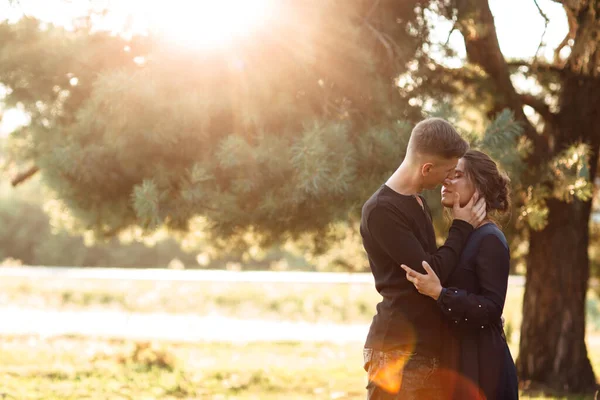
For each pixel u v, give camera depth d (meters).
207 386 8.34
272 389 8.35
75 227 8.24
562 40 7.04
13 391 7.10
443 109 6.47
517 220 7.50
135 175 6.67
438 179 3.39
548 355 8.97
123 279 20.91
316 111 6.60
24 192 35.84
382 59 6.93
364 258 9.86
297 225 6.52
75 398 7.09
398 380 3.35
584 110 8.65
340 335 14.08
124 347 10.95
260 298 18.88
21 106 7.35
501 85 7.79
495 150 6.41
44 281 20.52
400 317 3.37
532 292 9.12
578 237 8.97
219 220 6.36
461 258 3.44
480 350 3.36
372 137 6.20
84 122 6.61
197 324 15.14
